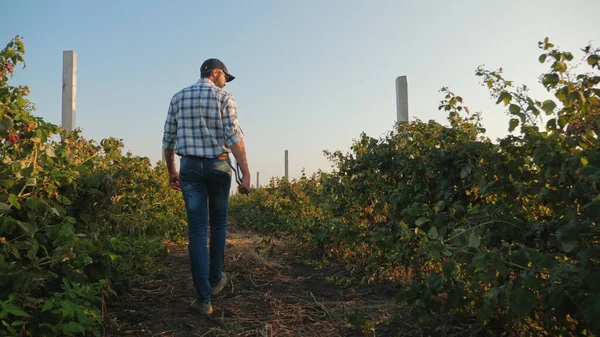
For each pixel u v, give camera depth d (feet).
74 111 23.31
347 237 15.81
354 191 14.99
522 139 8.01
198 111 10.71
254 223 33.35
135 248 12.90
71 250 8.45
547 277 6.48
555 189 7.62
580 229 6.10
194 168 10.68
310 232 19.71
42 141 10.25
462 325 9.46
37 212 8.69
